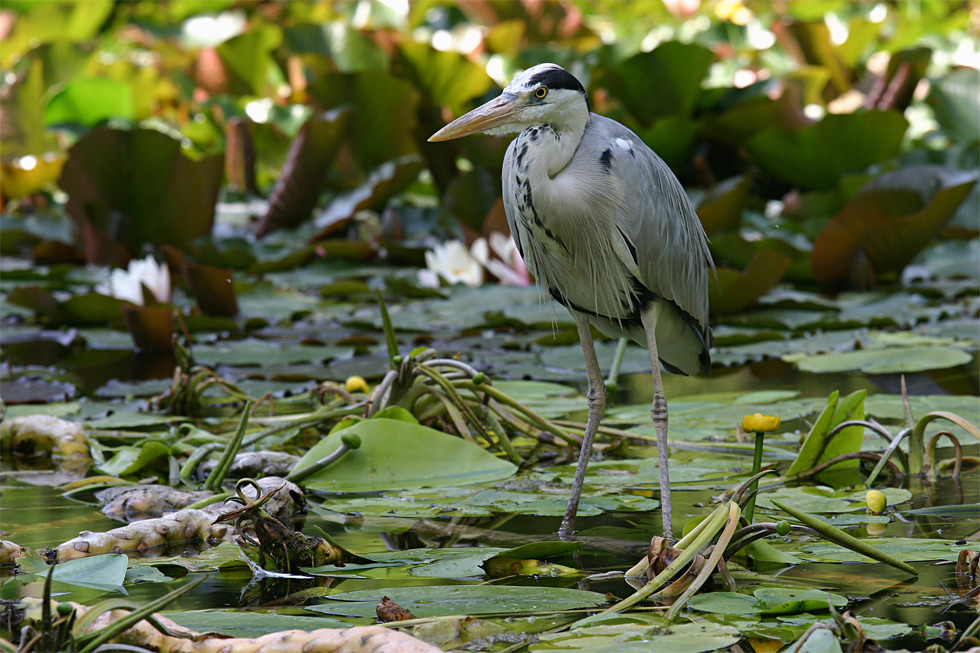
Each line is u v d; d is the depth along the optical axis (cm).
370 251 1695
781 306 1319
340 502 643
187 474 711
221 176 1658
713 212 1520
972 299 1417
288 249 1736
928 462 693
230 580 497
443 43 2414
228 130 2128
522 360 1090
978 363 1048
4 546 524
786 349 1122
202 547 557
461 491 666
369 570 511
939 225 1397
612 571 508
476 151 1825
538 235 620
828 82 2302
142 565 520
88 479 695
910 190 1455
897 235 1404
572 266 627
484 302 1365
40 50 2223
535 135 602
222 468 674
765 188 2069
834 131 1752
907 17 2569
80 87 2131
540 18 2641
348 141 1977
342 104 1931
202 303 1280
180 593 384
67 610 377
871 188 1473
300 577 500
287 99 2277
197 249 1598
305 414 880
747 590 471
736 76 2183
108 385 989
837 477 693
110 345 1180
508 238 1529
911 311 1262
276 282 1570
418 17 2811
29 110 2084
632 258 611
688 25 2681
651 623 427
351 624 426
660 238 621
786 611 438
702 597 460
